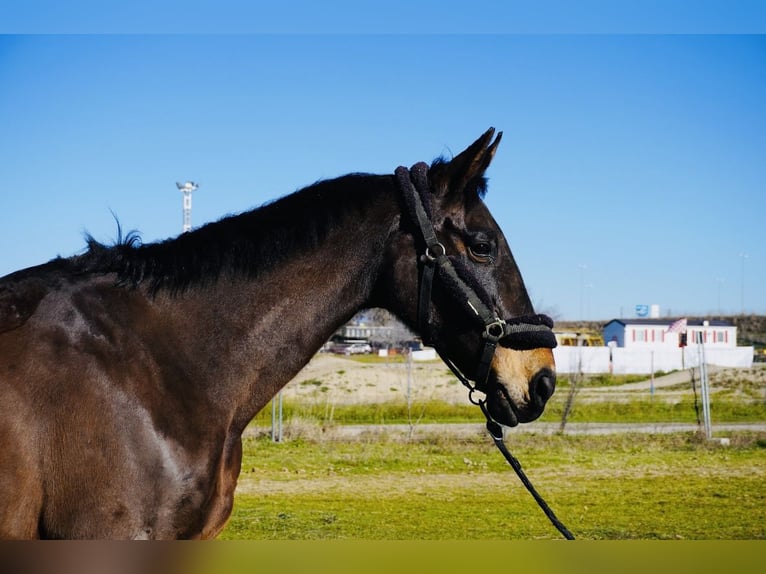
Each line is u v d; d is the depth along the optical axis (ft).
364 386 74.23
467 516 26.48
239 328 9.39
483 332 9.71
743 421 57.41
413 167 10.12
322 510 27.43
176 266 9.36
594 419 57.82
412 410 61.11
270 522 25.32
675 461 38.96
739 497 29.86
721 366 97.19
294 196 10.08
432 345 10.23
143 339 8.93
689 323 162.09
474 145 9.71
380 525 24.91
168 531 8.54
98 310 8.87
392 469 36.65
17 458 8.06
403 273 9.89
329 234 9.84
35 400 8.23
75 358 8.49
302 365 9.79
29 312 8.61
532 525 24.95
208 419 9.04
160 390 8.77
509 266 10.09
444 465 37.68
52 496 8.18
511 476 34.76
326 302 9.79
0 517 7.94
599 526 24.94
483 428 50.55
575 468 36.96
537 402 9.78
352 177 10.29
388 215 9.98
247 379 9.41
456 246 9.86
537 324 9.95
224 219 9.93
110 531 8.20
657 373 95.50
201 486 8.79
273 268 9.60
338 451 41.47
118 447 8.32
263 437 45.50
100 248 9.40
